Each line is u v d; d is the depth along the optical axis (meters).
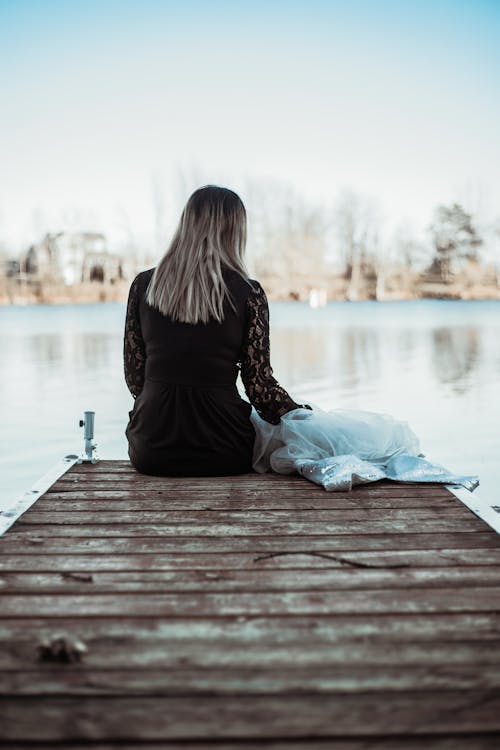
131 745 1.19
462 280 45.31
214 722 1.24
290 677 1.38
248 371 2.93
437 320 29.66
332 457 2.93
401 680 1.37
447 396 9.38
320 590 1.79
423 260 45.25
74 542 2.15
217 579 1.86
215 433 2.90
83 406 8.63
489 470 5.41
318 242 43.94
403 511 2.48
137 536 2.21
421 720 1.25
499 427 7.20
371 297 44.75
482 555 2.04
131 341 3.02
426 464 2.96
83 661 1.43
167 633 1.56
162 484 2.83
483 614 1.65
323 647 1.50
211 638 1.53
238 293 2.85
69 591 1.78
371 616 1.64
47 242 42.06
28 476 5.32
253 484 2.84
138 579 1.86
